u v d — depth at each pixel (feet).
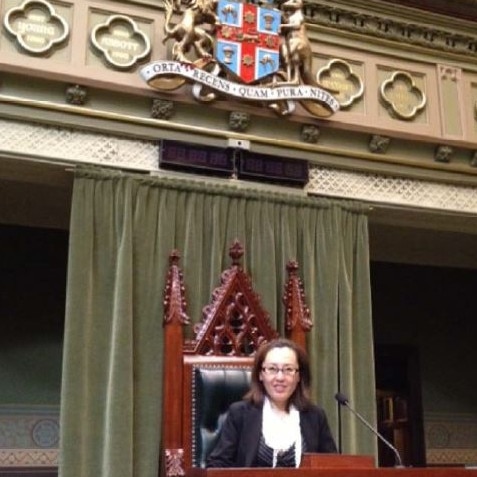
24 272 17.79
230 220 14.40
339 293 14.92
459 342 22.45
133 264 13.42
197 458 12.35
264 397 10.25
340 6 16.66
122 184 13.73
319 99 15.37
